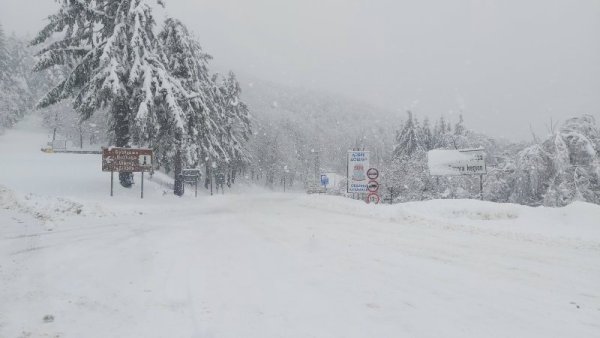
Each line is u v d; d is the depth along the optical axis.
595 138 27.20
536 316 4.95
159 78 25.52
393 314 4.85
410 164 41.50
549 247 10.48
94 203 17.08
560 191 26.28
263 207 25.53
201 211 21.67
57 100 25.80
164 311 4.73
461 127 59.50
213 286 5.87
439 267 7.67
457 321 4.67
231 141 62.69
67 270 6.51
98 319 4.38
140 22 24.95
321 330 4.26
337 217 18.06
